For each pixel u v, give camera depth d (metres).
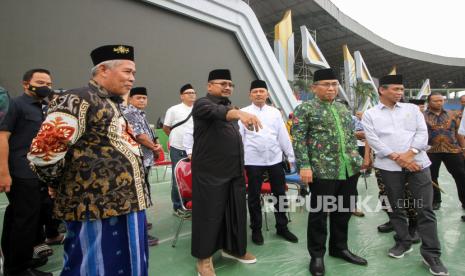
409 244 2.86
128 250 1.56
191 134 3.52
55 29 6.92
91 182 1.46
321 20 26.66
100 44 7.72
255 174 3.20
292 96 14.00
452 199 4.93
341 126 2.61
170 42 9.41
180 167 3.20
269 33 27.45
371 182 6.41
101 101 1.51
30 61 6.54
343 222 2.75
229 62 11.52
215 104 2.36
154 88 8.97
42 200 2.75
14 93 6.31
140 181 1.60
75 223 1.49
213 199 2.44
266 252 2.98
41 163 1.35
